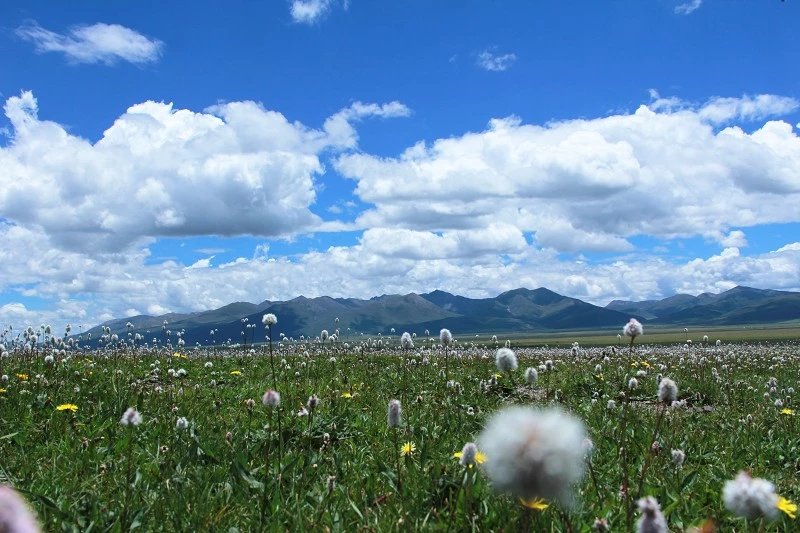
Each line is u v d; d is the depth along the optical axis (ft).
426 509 18.22
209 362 59.00
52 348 57.77
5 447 25.03
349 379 49.26
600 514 17.49
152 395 36.27
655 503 11.10
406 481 20.62
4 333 64.64
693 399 48.01
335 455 23.30
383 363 64.08
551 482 7.87
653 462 24.88
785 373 68.49
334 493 19.65
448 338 37.73
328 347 85.71
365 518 17.52
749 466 27.86
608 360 73.72
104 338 69.21
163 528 16.98
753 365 79.15
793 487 24.57
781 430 35.14
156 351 77.56
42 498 17.15
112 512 17.69
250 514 18.01
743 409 44.21
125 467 22.43
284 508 17.98
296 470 21.74
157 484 20.45
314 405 25.22
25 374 43.27
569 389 49.37
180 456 23.41
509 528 15.28
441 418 32.40
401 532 16.16
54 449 24.84
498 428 8.32
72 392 36.83
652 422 34.35
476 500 17.88
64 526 16.46
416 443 25.86
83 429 28.07
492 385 45.29
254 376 52.06
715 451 29.45
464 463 16.63
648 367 68.95
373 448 25.70
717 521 17.63
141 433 27.30
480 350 95.66
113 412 31.65
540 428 8.14
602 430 30.99
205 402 36.27
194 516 17.46
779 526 18.03
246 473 21.08
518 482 7.94
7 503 5.59
